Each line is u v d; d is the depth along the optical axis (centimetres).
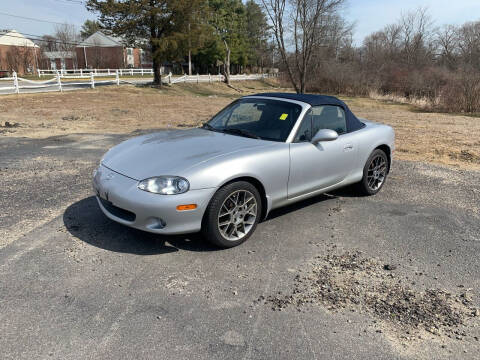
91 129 1093
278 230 409
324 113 457
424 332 255
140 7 2872
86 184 541
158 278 307
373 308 279
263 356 228
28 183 541
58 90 2317
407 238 400
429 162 774
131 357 223
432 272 332
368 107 2391
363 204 501
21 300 271
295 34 3067
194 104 2061
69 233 380
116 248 353
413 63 4709
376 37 5700
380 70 3991
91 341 234
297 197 424
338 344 241
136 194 327
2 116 1290
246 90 4800
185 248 359
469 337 252
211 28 3362
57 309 263
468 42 5275
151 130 1094
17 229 386
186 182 325
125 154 385
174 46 3038
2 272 306
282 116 432
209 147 379
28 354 222
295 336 247
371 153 513
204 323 255
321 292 297
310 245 377
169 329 248
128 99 2155
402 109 2311
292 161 399
